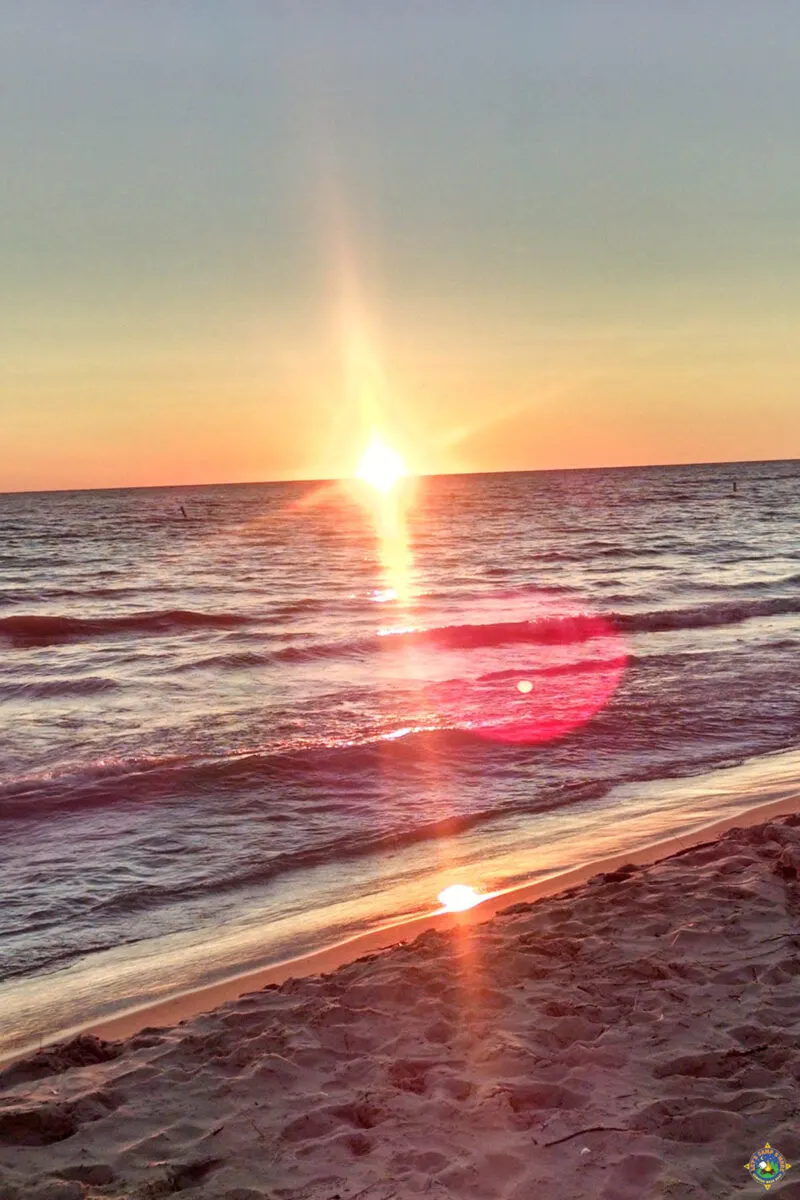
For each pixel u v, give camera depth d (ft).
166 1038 17.47
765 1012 17.01
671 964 18.98
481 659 63.98
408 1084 15.23
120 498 580.71
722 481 514.68
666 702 49.24
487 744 41.98
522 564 137.80
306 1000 18.57
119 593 111.24
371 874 28.27
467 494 478.18
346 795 35.47
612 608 89.56
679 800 34.55
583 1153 13.12
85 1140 13.93
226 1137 13.96
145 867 28.94
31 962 22.90
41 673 61.57
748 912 21.47
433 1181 12.63
